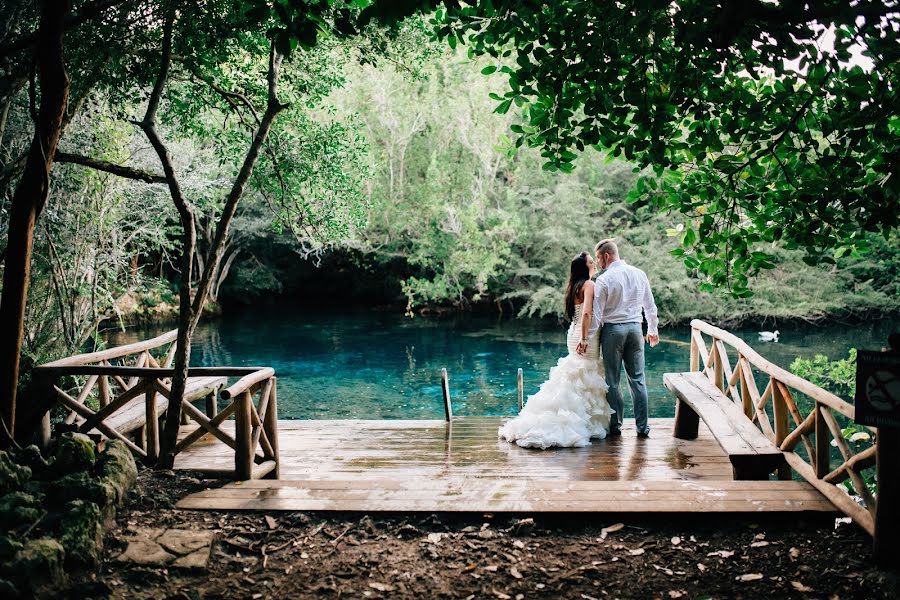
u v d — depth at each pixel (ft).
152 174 15.74
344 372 42.91
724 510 12.51
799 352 47.91
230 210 15.57
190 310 15.56
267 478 16.71
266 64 23.44
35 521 10.46
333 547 11.76
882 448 10.52
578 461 18.06
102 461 12.52
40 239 25.63
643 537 12.17
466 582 10.62
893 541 10.59
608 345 20.18
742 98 12.85
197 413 15.40
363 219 27.07
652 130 12.74
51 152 13.33
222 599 10.03
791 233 14.01
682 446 19.40
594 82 12.87
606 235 64.49
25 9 18.72
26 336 24.99
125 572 10.48
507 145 13.57
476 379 40.83
